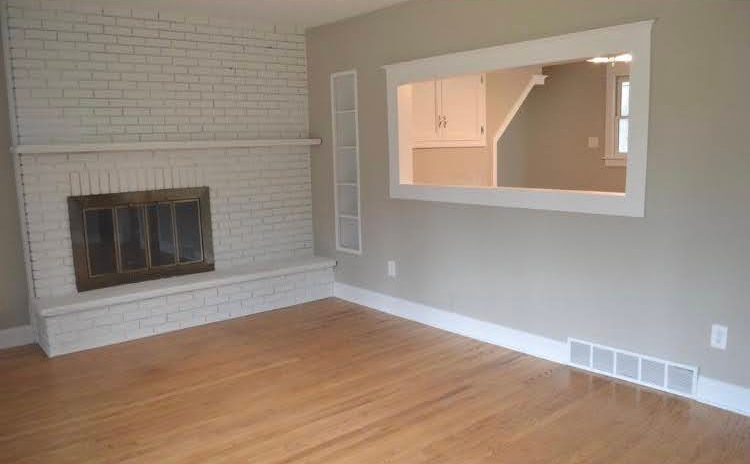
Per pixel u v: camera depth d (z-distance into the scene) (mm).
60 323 4191
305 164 5719
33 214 4348
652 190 3303
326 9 4746
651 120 3262
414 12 4484
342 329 4684
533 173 6895
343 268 5543
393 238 4980
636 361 3488
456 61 4203
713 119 3027
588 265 3654
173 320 4703
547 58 3680
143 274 4832
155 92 4828
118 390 3596
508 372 3738
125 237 4746
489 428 3010
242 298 5066
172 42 4871
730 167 2996
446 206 4504
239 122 5293
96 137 4594
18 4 4215
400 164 4816
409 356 4059
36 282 4398
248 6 4625
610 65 6062
